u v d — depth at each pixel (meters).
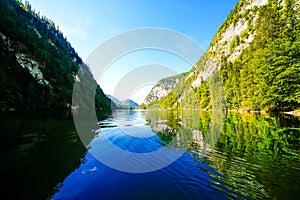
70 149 7.39
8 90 31.31
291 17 29.97
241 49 67.00
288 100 23.88
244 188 4.01
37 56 61.34
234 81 41.62
